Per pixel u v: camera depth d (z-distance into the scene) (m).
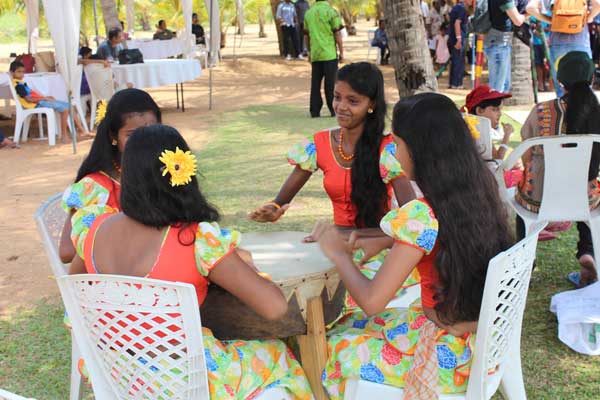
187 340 2.11
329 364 2.51
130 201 2.19
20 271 5.08
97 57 12.02
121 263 2.21
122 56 12.47
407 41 5.95
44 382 3.43
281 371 2.44
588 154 3.71
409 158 2.25
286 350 2.52
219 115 12.32
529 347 3.57
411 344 2.36
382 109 3.08
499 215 2.24
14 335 3.97
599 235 3.82
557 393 3.15
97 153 2.83
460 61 13.98
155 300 2.06
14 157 9.46
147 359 2.17
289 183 3.41
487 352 2.20
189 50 16.64
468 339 2.27
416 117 2.20
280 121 11.26
